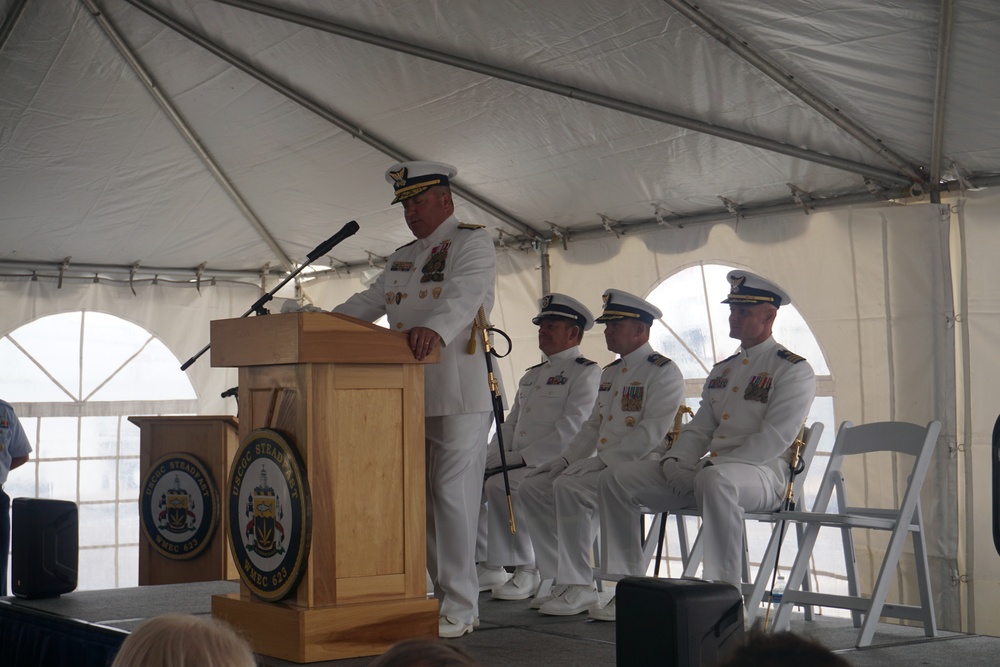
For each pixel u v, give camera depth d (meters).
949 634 3.73
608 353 6.22
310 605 2.75
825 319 5.23
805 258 5.34
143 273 8.04
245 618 2.93
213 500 4.94
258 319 2.94
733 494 3.84
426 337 2.97
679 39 4.34
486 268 3.27
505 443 5.28
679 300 5.93
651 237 6.05
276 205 7.15
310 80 5.48
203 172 6.74
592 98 4.91
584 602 4.08
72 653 3.59
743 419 4.19
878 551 4.97
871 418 5.03
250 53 5.38
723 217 5.70
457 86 5.17
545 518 4.41
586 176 5.77
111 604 3.97
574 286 6.45
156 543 5.15
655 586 1.93
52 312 7.71
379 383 2.92
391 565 2.90
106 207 6.96
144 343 8.07
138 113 6.00
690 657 1.89
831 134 4.77
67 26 5.22
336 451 2.83
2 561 5.92
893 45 3.96
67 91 5.68
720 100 4.71
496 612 4.18
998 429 2.96
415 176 3.41
